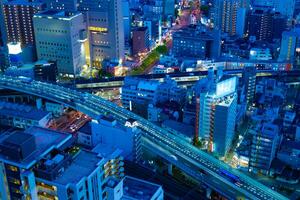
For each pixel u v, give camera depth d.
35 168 151.12
